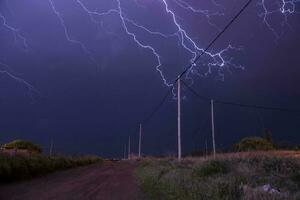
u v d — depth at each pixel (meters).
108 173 35.19
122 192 19.56
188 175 20.86
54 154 46.19
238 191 13.06
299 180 16.62
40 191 19.48
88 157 66.31
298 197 11.80
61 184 23.53
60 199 16.66
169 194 15.94
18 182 24.11
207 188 14.20
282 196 11.88
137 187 21.91
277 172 18.45
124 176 31.39
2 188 20.42
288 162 20.08
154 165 37.69
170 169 27.03
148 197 17.06
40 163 32.91
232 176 17.73
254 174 18.12
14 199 16.36
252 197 11.97
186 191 14.97
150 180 23.44
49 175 31.27
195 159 36.56
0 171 24.22
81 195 18.23
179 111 37.91
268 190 13.12
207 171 20.67
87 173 35.09
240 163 21.28
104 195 18.39
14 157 27.88
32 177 28.28
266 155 24.61
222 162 21.52
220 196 12.95
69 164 45.81
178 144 37.56
